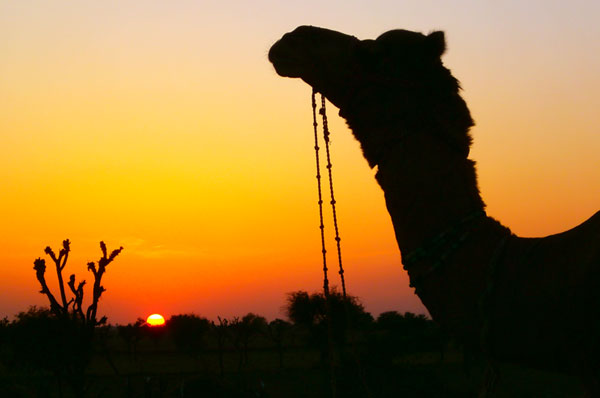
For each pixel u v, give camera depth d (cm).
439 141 336
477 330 308
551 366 296
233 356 8738
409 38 352
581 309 285
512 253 313
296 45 380
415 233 330
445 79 344
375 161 347
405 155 335
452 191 329
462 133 340
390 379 2130
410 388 2122
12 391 1759
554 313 290
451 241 321
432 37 347
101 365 6556
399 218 335
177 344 8512
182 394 1234
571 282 288
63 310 958
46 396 1487
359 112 352
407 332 5262
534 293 296
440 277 321
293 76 379
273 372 5450
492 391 304
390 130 340
